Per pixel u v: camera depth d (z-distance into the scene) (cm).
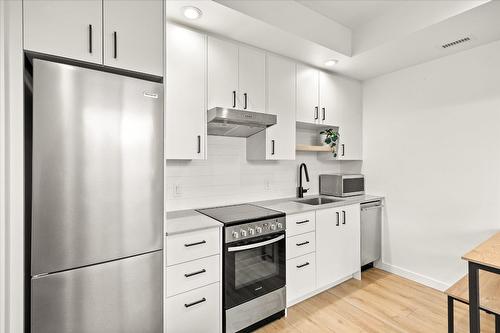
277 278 212
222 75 214
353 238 278
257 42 227
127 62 140
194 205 237
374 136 318
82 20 128
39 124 117
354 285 271
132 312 141
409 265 285
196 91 200
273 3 201
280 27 205
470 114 237
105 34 134
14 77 114
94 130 129
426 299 242
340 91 305
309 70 276
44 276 118
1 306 114
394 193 298
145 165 145
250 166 275
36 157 116
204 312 176
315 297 247
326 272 253
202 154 203
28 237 130
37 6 118
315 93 280
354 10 227
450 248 252
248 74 229
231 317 185
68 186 123
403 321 209
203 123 204
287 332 198
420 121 274
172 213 218
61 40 123
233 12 183
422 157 273
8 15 114
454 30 205
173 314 162
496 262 130
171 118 189
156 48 151
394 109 298
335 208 261
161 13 154
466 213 241
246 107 227
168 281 160
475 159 234
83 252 127
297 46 234
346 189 307
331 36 240
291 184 310
